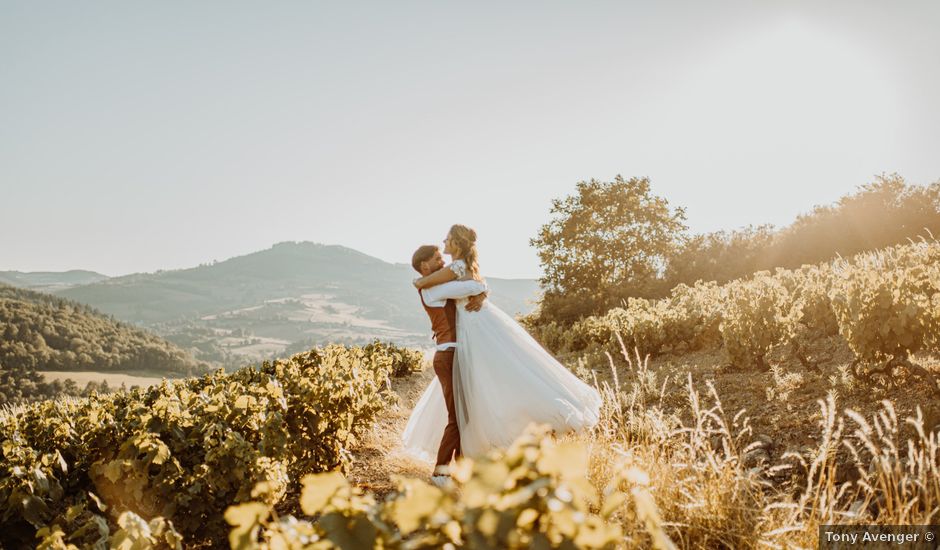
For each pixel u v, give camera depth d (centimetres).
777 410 488
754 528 274
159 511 352
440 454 441
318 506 143
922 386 468
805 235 2727
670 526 281
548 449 131
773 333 661
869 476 290
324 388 521
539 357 452
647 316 1098
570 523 125
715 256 3155
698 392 604
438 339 461
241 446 372
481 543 122
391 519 147
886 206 2512
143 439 355
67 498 402
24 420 566
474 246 464
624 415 466
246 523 148
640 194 3691
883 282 517
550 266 3709
